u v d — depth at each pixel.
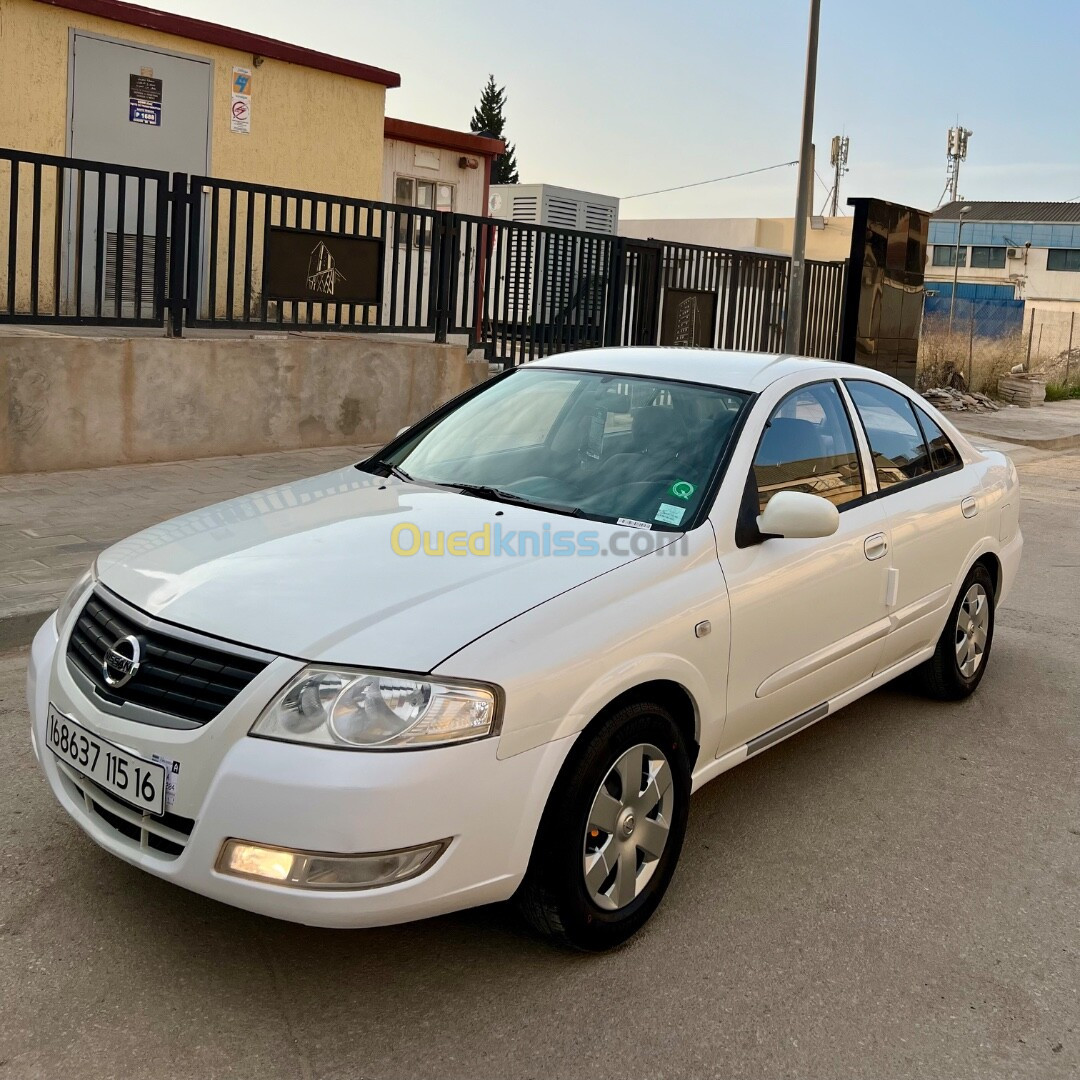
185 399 9.14
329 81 12.70
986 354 23.56
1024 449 16.34
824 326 16.73
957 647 5.31
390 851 2.63
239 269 12.28
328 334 10.26
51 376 8.38
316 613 2.90
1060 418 20.22
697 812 4.16
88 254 11.03
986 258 73.75
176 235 9.01
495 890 2.84
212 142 11.81
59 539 6.63
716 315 14.62
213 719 2.72
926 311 27.73
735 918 3.43
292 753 2.64
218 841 2.66
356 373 10.26
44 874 3.41
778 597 3.73
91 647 3.11
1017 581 8.12
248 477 8.68
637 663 3.10
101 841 2.92
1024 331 31.17
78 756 2.96
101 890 3.34
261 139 12.23
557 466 3.97
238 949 3.10
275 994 2.92
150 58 11.20
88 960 3.01
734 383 4.17
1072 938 3.43
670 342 13.80
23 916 3.19
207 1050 2.69
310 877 2.62
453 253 10.97
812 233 38.09
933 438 5.17
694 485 3.71
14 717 4.55
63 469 8.56
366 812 2.60
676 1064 2.74
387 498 3.83
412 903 2.69
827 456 4.29
